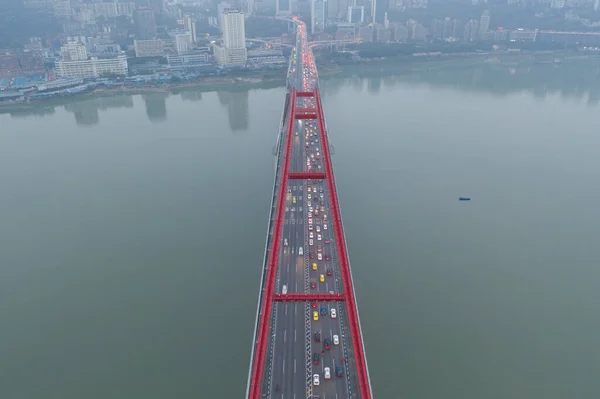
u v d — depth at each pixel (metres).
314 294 125.75
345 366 104.62
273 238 149.25
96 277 169.38
